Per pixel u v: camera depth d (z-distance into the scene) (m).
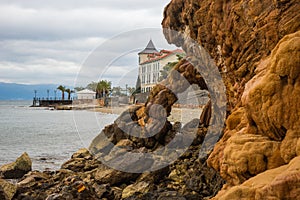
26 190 16.27
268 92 7.26
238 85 13.50
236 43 13.33
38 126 60.72
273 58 7.41
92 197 14.05
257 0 11.54
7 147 34.81
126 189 16.03
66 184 16.72
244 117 9.27
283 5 10.26
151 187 15.98
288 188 5.02
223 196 5.76
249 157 7.14
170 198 14.30
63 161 26.84
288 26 9.88
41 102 180.00
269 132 7.43
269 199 5.18
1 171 20.70
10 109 152.62
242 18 12.59
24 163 21.06
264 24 11.09
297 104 6.80
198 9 16.88
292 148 6.64
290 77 6.92
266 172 6.07
